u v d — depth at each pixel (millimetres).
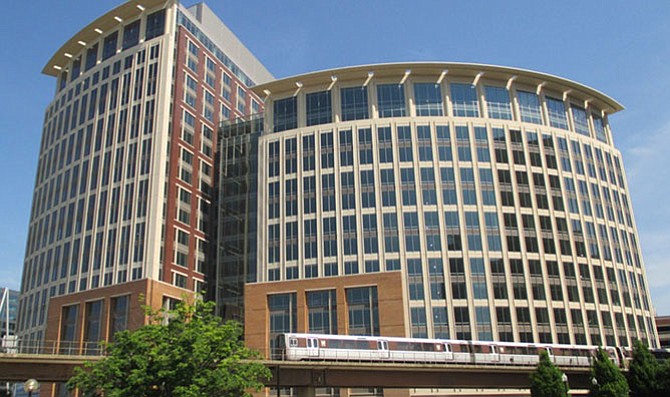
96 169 98625
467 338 80125
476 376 60375
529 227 88438
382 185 89188
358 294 77750
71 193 100375
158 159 92938
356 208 88750
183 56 103562
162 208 91312
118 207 93188
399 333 73625
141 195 91812
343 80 97875
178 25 104750
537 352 69375
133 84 101000
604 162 100625
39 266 99875
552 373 59781
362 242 86562
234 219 100812
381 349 62062
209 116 107625
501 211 88188
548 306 84375
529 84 99375
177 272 91312
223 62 115812
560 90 101250
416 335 80500
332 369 54094
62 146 106500
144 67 101125
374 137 92188
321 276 86250
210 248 101000
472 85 97062
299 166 94000
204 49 110188
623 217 98875
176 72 101000
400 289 75688
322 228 89125
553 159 94562
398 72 95875
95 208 95625
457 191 88312
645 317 93750
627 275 94188
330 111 97125
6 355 43312
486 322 81188
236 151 105875
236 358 39125
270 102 101500
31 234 105688
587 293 87938
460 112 95000
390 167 90000
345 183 90625
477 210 87562
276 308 79938
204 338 37312
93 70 107562
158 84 98375
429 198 87750
